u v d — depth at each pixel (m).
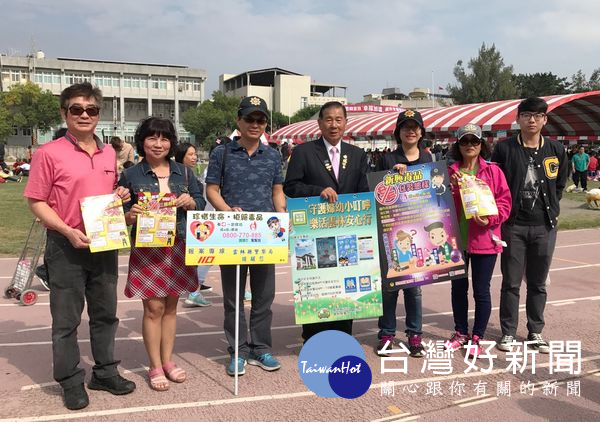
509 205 4.42
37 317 5.62
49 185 3.38
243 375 4.10
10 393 3.76
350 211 4.19
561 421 3.40
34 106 60.97
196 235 3.67
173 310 3.96
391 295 4.55
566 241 10.54
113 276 3.70
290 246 4.10
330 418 3.43
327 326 4.68
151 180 3.75
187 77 86.31
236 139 4.24
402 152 4.56
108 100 83.00
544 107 4.42
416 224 4.38
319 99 99.38
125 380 3.81
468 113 19.23
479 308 4.50
